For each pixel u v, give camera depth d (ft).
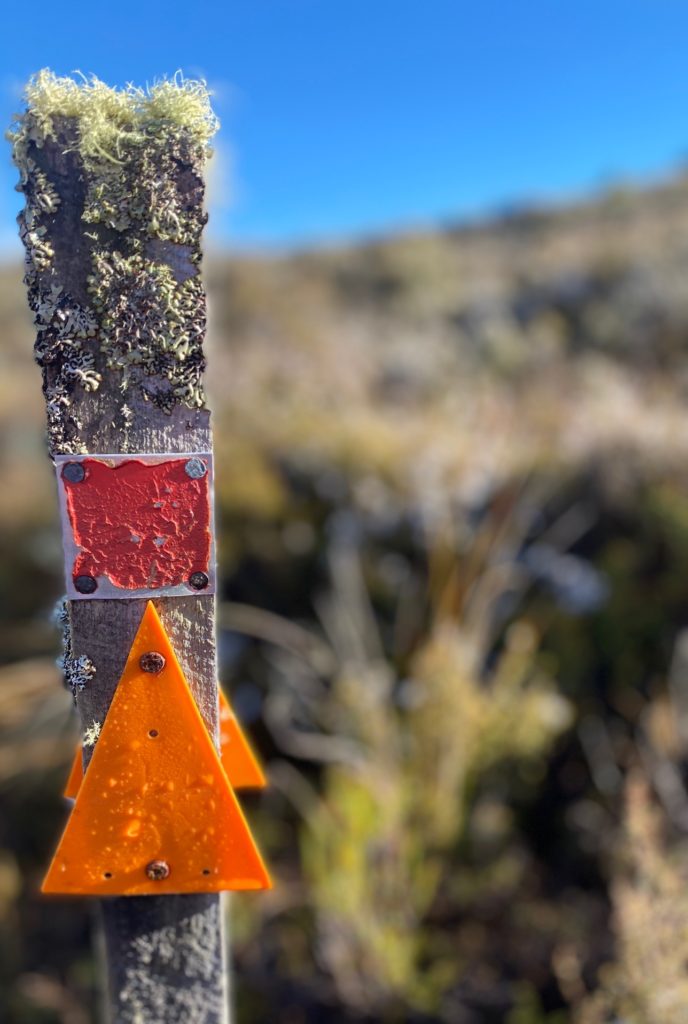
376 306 27.37
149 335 1.90
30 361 17.51
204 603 2.01
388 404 12.95
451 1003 5.14
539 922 5.55
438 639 6.23
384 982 5.13
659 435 8.21
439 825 5.68
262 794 6.76
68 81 1.82
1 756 6.60
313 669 7.08
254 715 7.22
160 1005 2.31
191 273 1.90
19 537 9.20
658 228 27.07
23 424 12.88
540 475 8.37
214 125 1.89
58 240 1.86
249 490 8.83
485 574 7.13
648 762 5.88
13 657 8.10
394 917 5.29
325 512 8.65
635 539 7.79
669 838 5.10
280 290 27.30
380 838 5.29
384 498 8.45
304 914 5.73
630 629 7.12
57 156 1.83
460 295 24.00
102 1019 5.30
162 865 2.07
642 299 17.43
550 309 20.72
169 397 1.93
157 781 2.03
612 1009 4.11
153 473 1.92
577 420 9.04
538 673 6.87
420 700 5.96
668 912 3.76
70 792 2.30
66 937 6.04
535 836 6.34
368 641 7.34
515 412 10.32
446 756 5.75
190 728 2.01
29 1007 5.46
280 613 8.16
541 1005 5.13
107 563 1.95
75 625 1.99
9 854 6.39
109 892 2.08
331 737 6.18
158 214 1.85
